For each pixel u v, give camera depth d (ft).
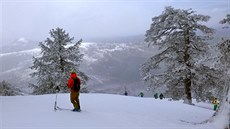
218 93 94.32
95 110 47.32
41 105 50.29
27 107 46.50
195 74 99.55
